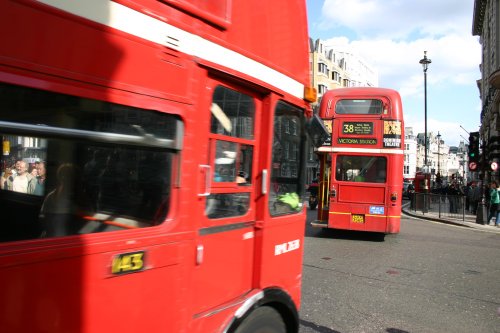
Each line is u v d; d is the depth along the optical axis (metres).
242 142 2.81
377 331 5.05
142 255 2.06
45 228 1.78
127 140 1.98
